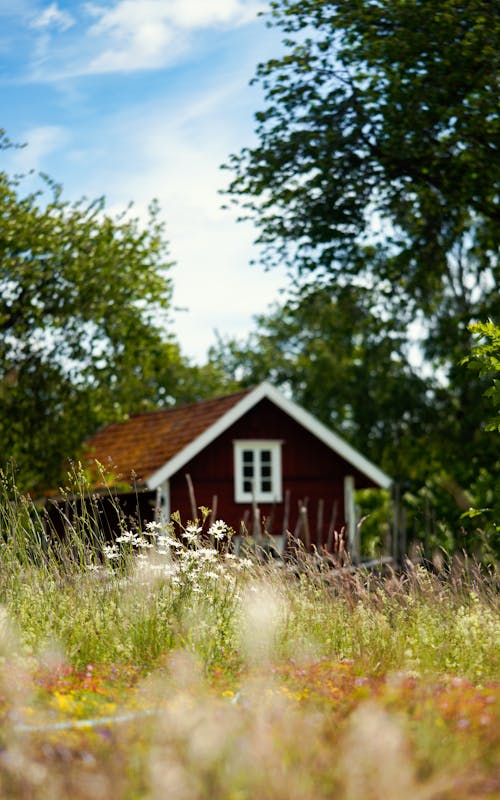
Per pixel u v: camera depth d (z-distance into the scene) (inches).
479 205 789.2
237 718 203.6
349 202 803.4
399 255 860.0
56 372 874.1
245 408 954.1
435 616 346.6
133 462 978.1
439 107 702.5
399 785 160.4
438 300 1152.2
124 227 915.4
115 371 896.3
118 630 311.6
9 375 868.0
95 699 239.6
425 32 716.7
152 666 286.5
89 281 877.8
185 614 317.7
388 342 1365.7
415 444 1339.8
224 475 965.8
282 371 1841.8
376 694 238.1
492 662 307.4
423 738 190.2
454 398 1379.2
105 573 343.6
